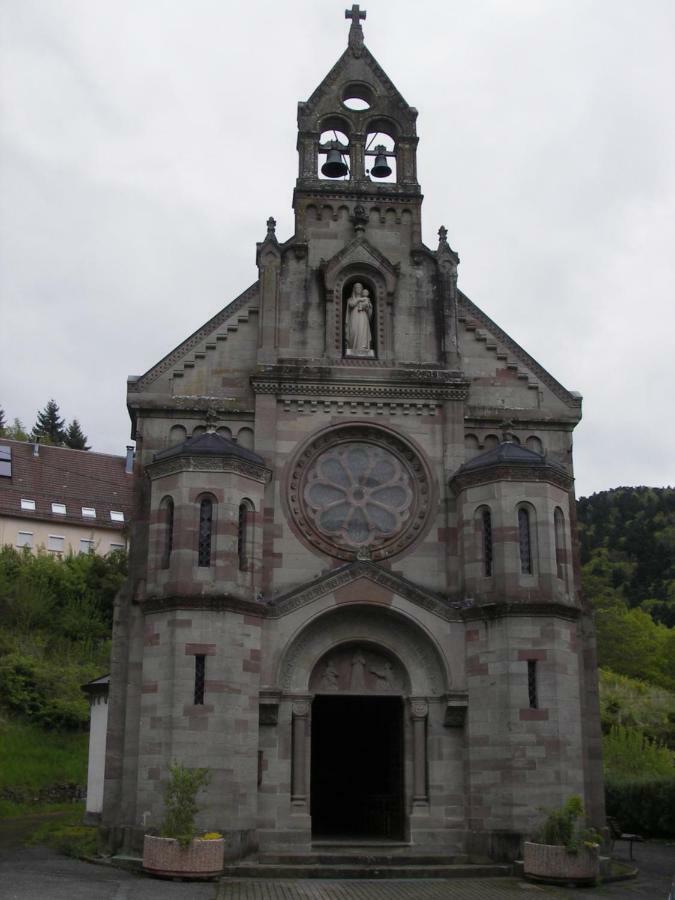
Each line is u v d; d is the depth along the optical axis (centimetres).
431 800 2948
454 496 3228
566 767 2847
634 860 3259
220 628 2847
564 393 3422
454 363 3362
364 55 3738
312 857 2745
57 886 2222
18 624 6309
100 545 8044
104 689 4016
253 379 3262
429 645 3052
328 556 3169
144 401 3256
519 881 2605
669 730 6312
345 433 3288
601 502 14712
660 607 11169
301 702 3003
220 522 2944
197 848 2486
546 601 2947
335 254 3441
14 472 8256
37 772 4819
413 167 3603
